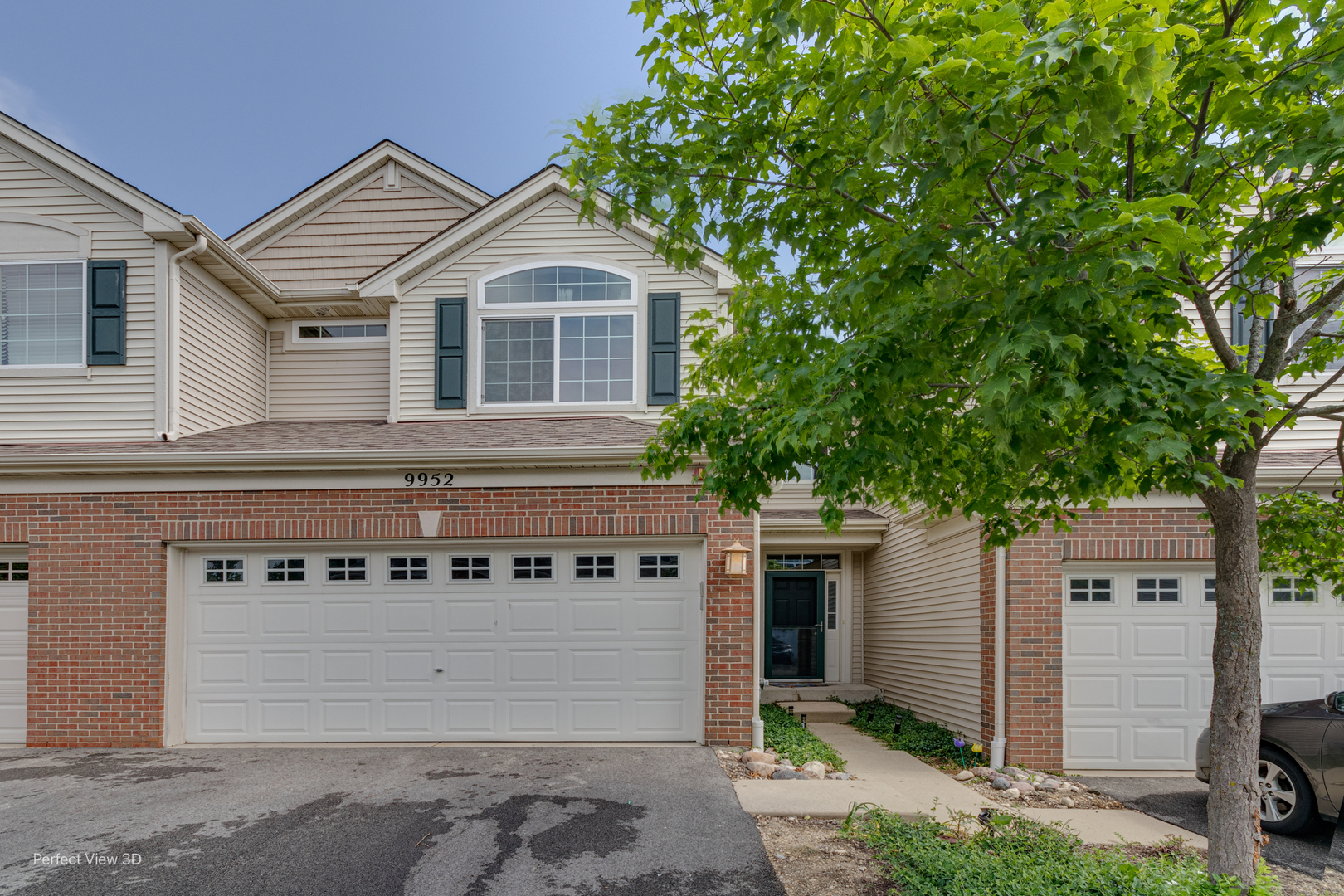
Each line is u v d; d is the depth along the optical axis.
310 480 8.70
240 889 4.73
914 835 5.47
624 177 4.51
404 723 8.60
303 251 12.66
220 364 10.68
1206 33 3.66
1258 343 4.45
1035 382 3.23
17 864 5.07
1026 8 3.34
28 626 8.55
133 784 6.87
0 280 9.73
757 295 5.14
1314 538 5.20
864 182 4.27
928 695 10.78
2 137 9.85
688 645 8.59
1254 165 3.70
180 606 8.73
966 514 5.30
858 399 3.75
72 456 8.38
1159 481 4.01
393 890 4.71
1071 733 8.21
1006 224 3.52
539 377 10.98
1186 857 5.36
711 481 4.81
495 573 8.73
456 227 10.95
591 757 7.84
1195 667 8.26
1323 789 5.81
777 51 3.87
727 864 5.11
